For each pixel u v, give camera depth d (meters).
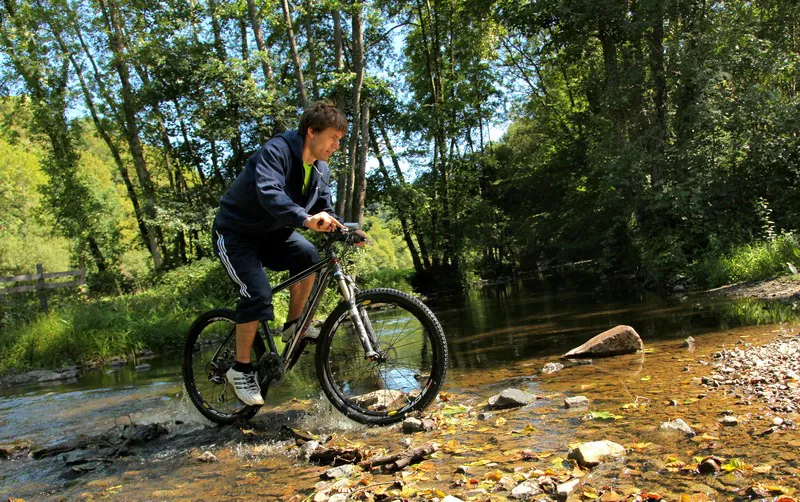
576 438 2.27
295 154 2.94
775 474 1.70
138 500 2.19
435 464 2.19
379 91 20.47
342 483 2.07
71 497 2.31
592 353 4.14
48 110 19.73
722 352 3.62
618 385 3.12
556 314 7.85
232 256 2.98
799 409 2.28
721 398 2.59
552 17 12.02
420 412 2.97
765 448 1.91
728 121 9.62
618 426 2.35
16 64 19.45
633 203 10.73
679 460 1.90
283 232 3.16
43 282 11.58
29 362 8.36
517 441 2.34
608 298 9.25
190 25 19.52
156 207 18.25
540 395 3.12
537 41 20.33
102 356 8.92
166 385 5.27
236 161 19.64
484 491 1.85
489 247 24.05
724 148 9.71
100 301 12.52
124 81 19.52
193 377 3.54
